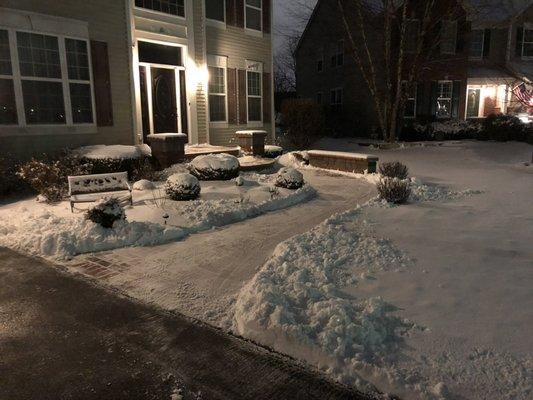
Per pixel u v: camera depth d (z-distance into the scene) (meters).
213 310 4.43
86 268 5.57
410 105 25.23
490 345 3.68
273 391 3.24
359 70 26.06
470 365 3.42
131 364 3.57
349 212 8.05
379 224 7.32
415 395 3.13
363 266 5.41
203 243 6.51
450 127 24.17
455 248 6.09
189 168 10.95
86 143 11.52
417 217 7.81
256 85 17.66
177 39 13.79
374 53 24.34
